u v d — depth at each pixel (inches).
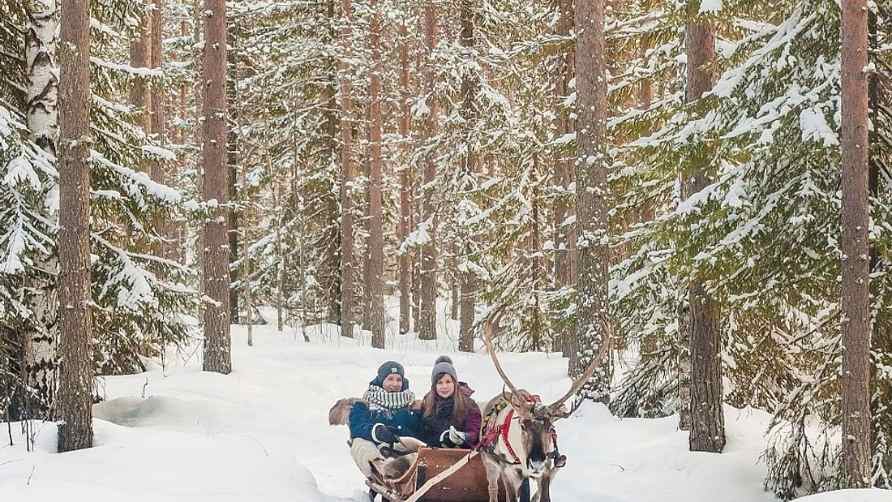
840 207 335.0
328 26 1082.7
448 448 307.3
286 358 823.7
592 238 558.3
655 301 527.2
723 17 372.5
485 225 882.1
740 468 383.6
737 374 472.7
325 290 1242.0
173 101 1478.8
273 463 362.3
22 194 438.9
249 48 1104.2
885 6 360.2
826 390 353.4
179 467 339.6
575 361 621.3
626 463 420.5
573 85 746.2
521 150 871.1
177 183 1189.1
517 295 923.4
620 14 781.3
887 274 345.4
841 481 331.0
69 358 378.3
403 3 1084.5
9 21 492.4
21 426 402.6
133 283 496.4
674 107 448.1
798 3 365.4
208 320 680.4
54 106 486.6
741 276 357.1
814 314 356.2
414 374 765.9
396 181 1440.7
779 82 360.5
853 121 311.0
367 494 357.7
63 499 279.6
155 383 619.2
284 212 1229.1
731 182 355.3
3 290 432.5
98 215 503.8
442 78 994.7
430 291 1048.8
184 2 1334.9
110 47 697.0
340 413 343.9
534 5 917.2
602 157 561.0
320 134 1165.1
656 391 538.9
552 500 382.6
